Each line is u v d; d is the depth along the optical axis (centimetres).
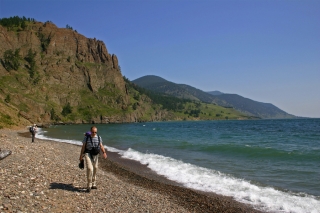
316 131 7081
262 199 1221
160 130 8550
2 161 1251
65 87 18438
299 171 1794
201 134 6247
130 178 1648
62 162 1608
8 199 773
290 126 10756
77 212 815
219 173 1761
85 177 1261
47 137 4800
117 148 3259
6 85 14050
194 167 1967
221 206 1130
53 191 952
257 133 6488
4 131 4688
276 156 2473
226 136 5475
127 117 19838
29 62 18150
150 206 1020
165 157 2456
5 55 16575
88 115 16988
